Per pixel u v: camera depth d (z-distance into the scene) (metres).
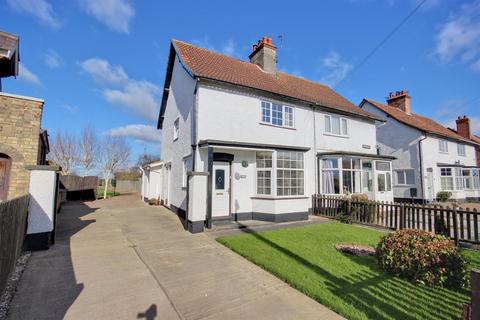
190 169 10.77
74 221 10.12
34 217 6.11
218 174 10.70
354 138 15.92
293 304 3.85
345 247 6.77
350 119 15.91
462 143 25.36
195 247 6.71
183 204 11.40
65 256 5.76
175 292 4.17
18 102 7.91
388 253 5.10
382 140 22.52
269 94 12.12
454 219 7.72
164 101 17.22
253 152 11.52
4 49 7.38
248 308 3.71
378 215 9.74
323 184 13.76
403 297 4.09
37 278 4.57
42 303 3.73
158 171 17.95
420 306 3.81
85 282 4.46
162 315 3.50
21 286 4.24
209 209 9.11
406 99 24.58
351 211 10.80
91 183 21.58
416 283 4.61
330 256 5.91
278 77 15.65
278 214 10.56
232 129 11.01
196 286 4.41
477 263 5.73
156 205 16.52
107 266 5.24
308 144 13.62
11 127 7.77
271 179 10.88
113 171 29.50
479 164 28.45
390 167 16.08
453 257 4.62
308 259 5.67
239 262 5.61
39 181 6.24
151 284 4.45
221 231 8.55
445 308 3.77
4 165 7.69
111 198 22.89
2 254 3.73
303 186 11.60
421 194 19.83
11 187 7.64
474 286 2.29
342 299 3.93
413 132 20.64
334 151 13.82
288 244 6.88
